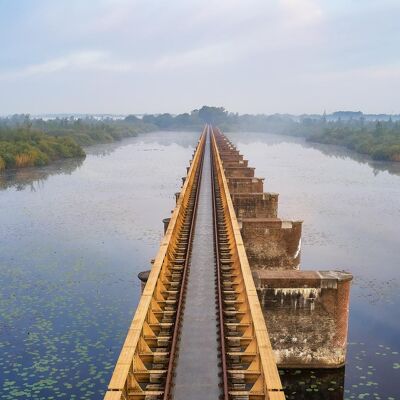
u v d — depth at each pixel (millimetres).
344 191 53156
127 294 23484
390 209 43531
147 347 11117
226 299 14320
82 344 18438
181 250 18828
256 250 24031
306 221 38500
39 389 15453
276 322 16406
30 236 34094
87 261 28547
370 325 20312
